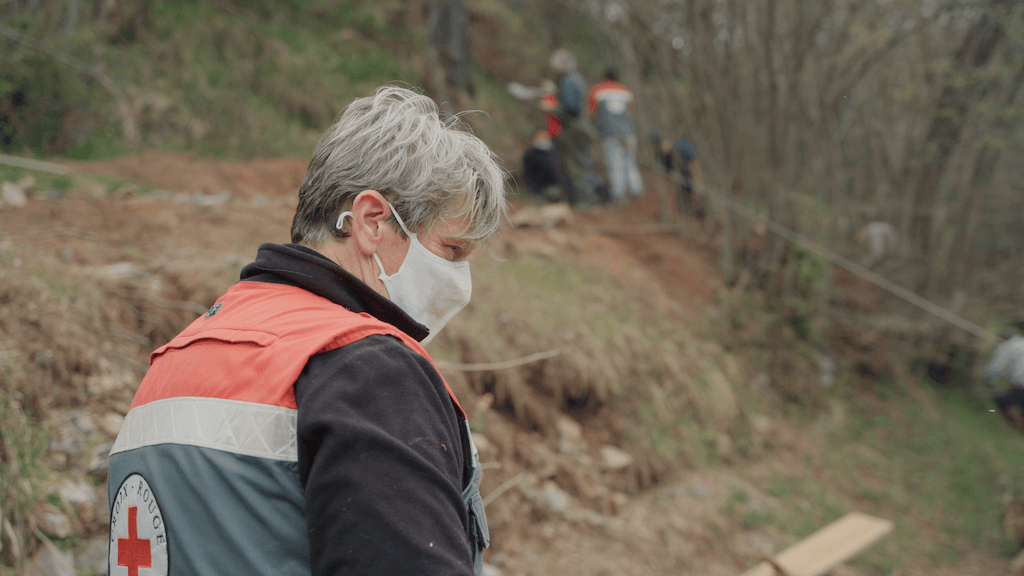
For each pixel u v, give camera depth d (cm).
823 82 584
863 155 675
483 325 380
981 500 470
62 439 231
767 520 383
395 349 78
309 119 705
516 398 368
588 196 697
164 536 72
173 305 300
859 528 355
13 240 306
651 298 518
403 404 74
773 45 556
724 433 455
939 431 548
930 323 632
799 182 597
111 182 439
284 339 77
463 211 95
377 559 65
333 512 66
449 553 69
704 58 586
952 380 636
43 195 383
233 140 624
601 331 433
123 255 328
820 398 534
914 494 464
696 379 466
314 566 67
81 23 546
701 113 616
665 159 670
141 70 601
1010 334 512
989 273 676
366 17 899
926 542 417
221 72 665
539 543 322
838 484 451
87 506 221
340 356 74
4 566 193
